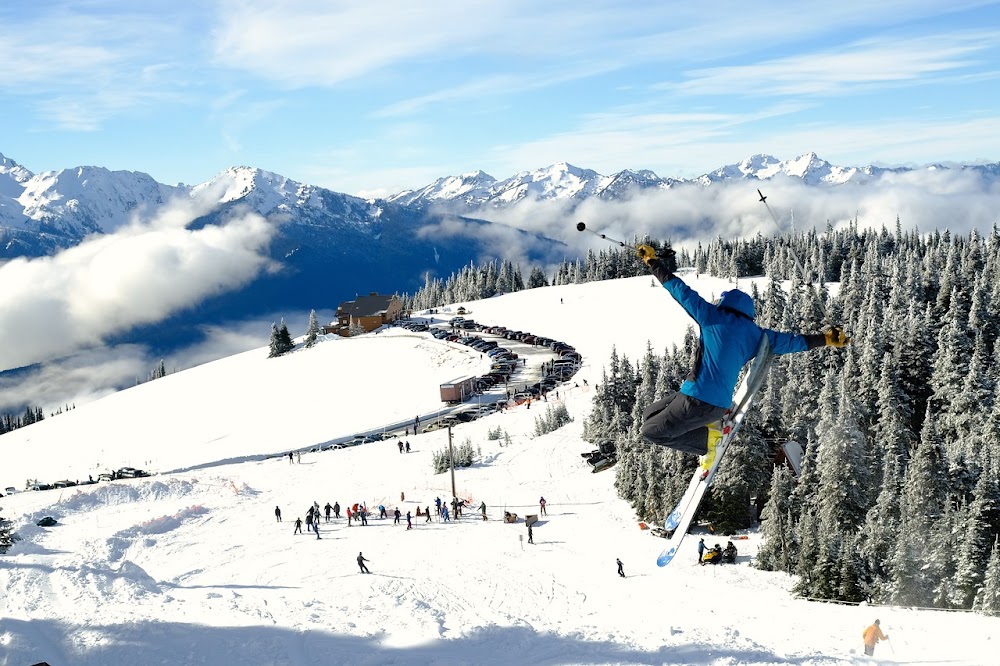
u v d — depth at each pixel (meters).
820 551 31.33
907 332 60.97
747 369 6.59
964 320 67.38
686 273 161.12
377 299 163.25
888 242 154.88
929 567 30.34
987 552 29.78
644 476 44.88
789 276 137.38
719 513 42.09
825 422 41.56
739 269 148.50
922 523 33.12
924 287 93.12
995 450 42.66
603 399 63.03
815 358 60.88
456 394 92.25
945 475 35.69
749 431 42.84
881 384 49.09
